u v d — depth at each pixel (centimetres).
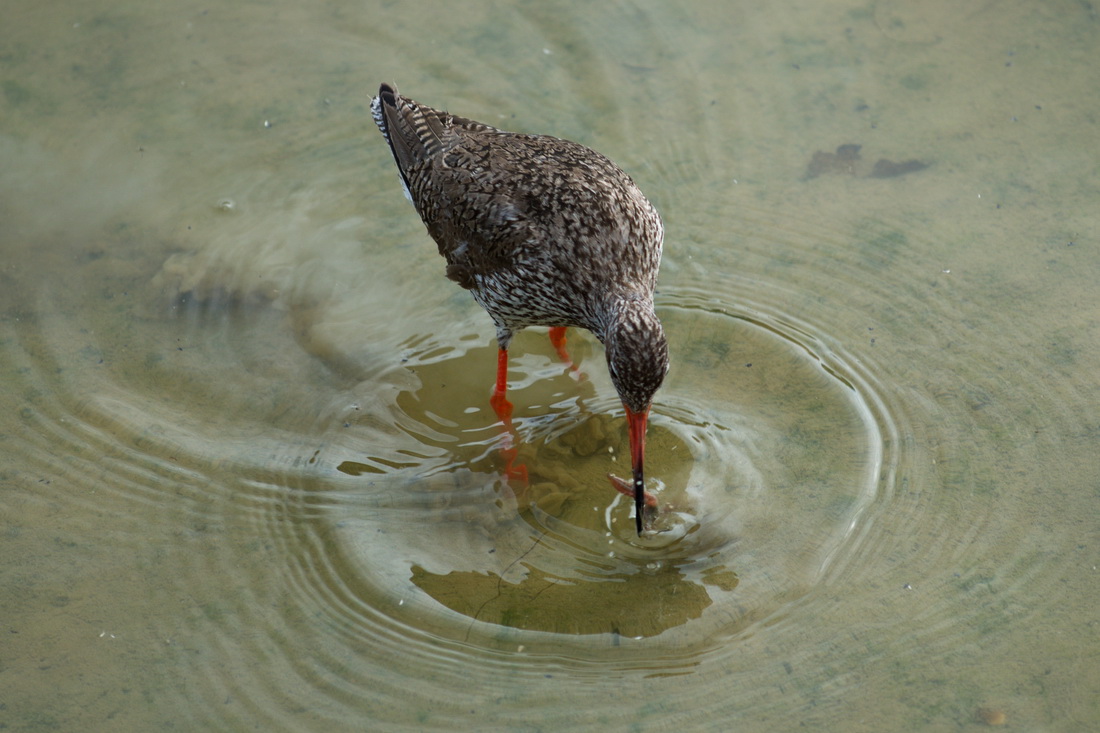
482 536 1101
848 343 1291
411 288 1433
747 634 989
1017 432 1167
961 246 1385
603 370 1325
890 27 1722
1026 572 1029
